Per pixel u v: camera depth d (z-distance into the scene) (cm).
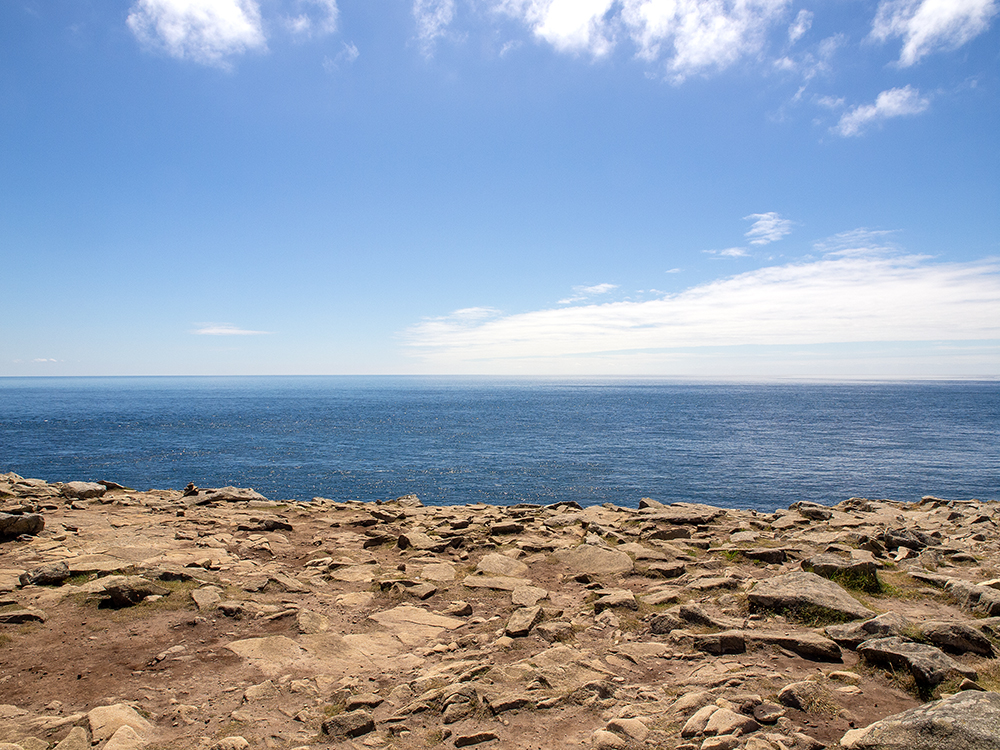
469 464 6006
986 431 9388
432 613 837
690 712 521
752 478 5212
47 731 511
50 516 1416
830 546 1196
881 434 8931
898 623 665
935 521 1639
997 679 553
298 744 503
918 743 427
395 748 496
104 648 689
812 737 473
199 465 5909
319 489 4753
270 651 693
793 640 657
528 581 981
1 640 694
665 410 15100
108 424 10656
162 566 974
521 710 547
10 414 13325
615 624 764
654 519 1502
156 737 509
